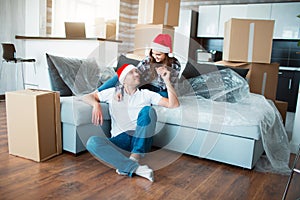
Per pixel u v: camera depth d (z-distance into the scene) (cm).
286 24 530
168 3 299
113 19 646
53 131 224
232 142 224
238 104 257
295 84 536
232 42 298
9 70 477
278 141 251
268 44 294
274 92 309
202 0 607
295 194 184
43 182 182
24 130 214
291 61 568
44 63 377
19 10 491
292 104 541
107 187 181
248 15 554
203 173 211
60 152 231
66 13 588
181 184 191
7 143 251
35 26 499
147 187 184
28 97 207
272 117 243
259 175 213
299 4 516
